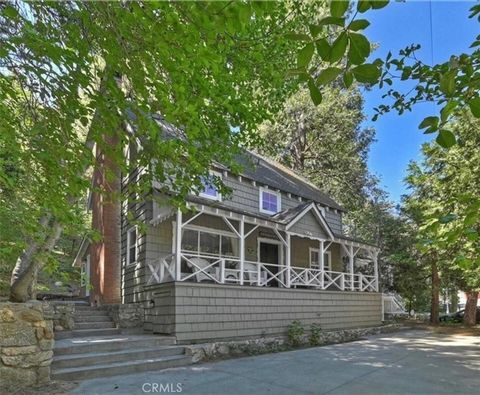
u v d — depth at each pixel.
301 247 17.05
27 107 4.97
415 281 20.75
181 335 9.66
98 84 4.98
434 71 3.17
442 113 1.99
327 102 23.75
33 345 6.27
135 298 12.20
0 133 4.36
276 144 25.56
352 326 15.04
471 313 19.05
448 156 8.74
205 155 6.32
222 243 13.80
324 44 1.67
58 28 4.00
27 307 6.33
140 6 3.06
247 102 7.20
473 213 2.43
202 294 10.34
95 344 8.06
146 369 7.69
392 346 11.44
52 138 4.83
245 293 11.42
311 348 11.05
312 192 19.41
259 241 15.34
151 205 12.04
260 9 2.35
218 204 11.58
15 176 5.33
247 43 5.69
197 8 2.53
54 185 5.09
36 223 5.68
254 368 7.92
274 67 7.39
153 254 11.97
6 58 4.27
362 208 24.95
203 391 6.08
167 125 6.94
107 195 5.83
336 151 26.58
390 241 21.55
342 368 7.96
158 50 3.54
